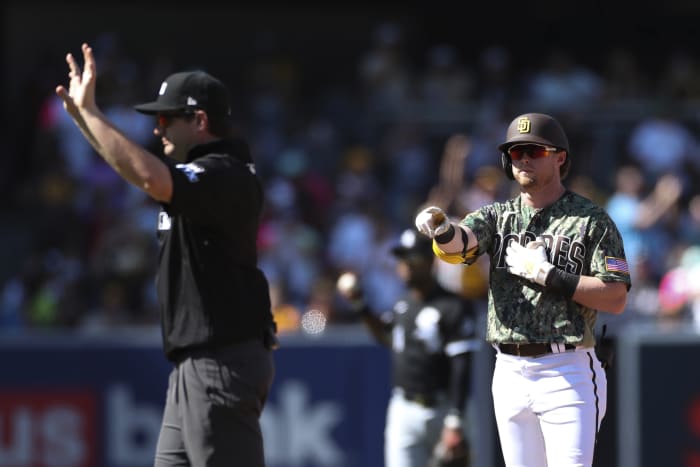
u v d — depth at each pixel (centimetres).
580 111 5412
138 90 5444
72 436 3300
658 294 4197
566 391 1678
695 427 3269
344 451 3331
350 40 7212
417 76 6209
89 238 4838
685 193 5266
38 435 3288
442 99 5809
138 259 4484
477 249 1725
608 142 5350
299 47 7125
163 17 6894
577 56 7231
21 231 5194
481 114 5394
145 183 1584
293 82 6475
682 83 5969
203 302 1697
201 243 1697
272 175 5262
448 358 2530
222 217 1672
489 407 3102
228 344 1703
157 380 3334
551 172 1712
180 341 1705
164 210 1730
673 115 5441
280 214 4900
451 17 7250
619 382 3269
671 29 7262
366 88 5922
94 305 4481
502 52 7219
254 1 7050
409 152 5294
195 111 1711
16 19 6569
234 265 1711
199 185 1625
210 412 1686
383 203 5175
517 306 1705
